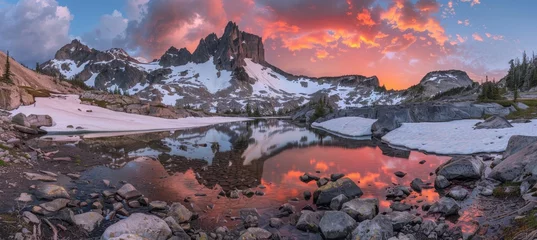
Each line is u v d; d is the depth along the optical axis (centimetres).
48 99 8662
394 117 5531
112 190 1697
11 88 6531
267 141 4981
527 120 4162
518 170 1655
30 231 1031
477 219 1226
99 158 2734
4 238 947
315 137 5744
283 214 1410
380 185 1958
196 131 7169
